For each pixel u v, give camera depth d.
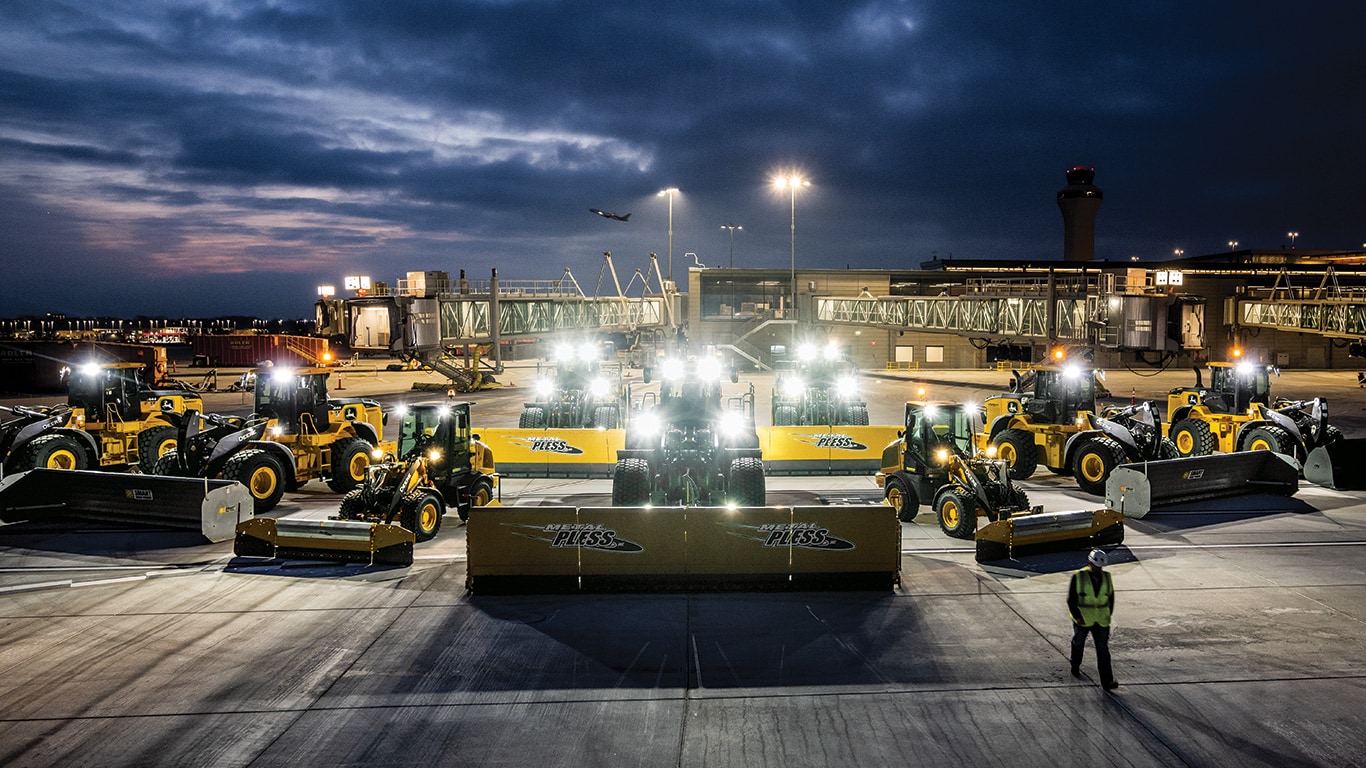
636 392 38.19
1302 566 12.45
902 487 15.64
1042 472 21.48
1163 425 23.48
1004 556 12.83
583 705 8.02
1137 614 10.38
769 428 21.06
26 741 7.30
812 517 11.45
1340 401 39.22
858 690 8.31
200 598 11.17
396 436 29.11
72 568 12.62
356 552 12.75
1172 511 16.23
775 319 72.25
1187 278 67.19
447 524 15.43
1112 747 7.14
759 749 7.16
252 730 7.51
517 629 10.03
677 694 8.24
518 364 80.19
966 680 8.52
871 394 45.12
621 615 10.52
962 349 75.38
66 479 15.64
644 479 14.12
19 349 50.81
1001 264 85.44
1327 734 7.34
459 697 8.19
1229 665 8.81
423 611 10.66
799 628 10.04
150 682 8.51
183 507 14.87
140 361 53.09
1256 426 20.09
